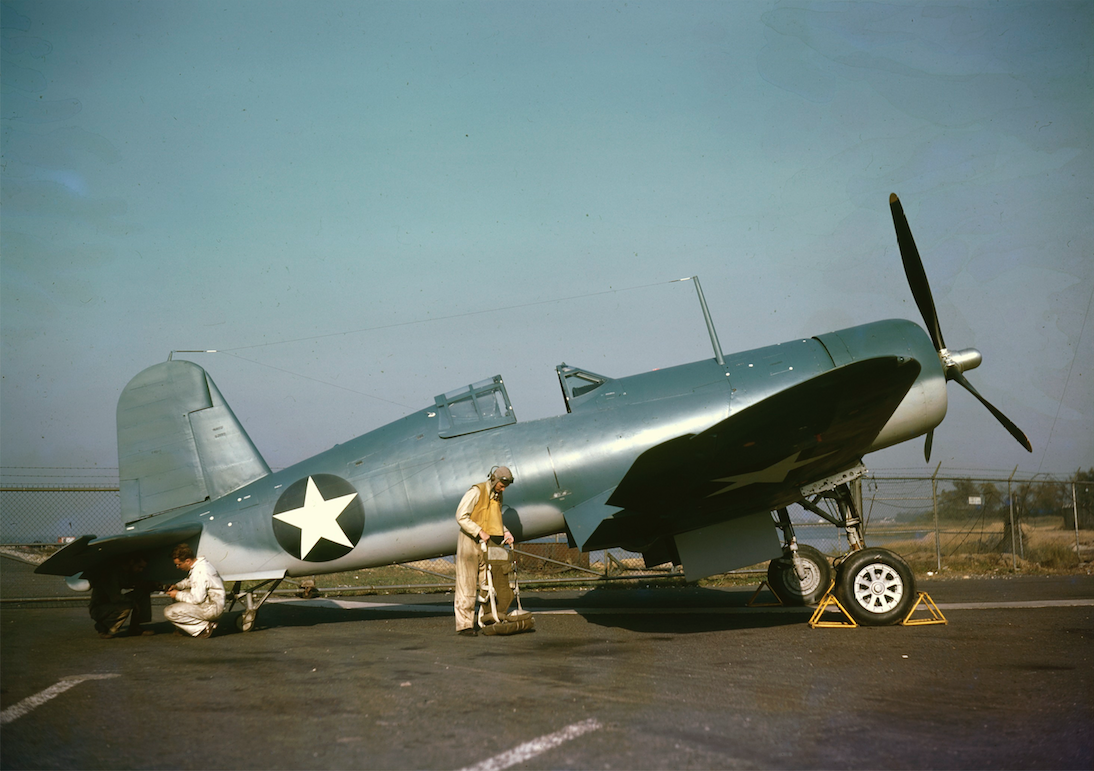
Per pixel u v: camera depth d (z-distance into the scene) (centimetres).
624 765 300
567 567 1295
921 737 332
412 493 790
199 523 818
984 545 1650
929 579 1272
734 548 792
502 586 700
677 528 792
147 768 309
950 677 457
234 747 335
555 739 337
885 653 546
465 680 472
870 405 653
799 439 669
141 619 764
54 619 879
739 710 382
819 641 607
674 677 468
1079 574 1364
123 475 855
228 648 640
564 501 775
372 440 828
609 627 723
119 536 726
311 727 367
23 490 1123
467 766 304
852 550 795
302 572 818
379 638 689
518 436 791
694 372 812
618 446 775
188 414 870
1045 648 561
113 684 479
